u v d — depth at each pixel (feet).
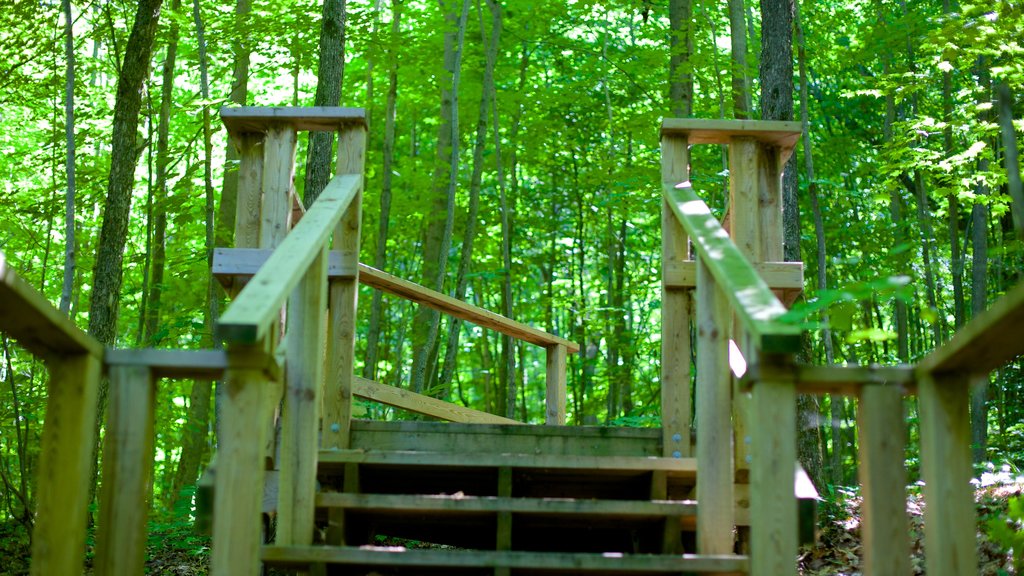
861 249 43.96
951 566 8.69
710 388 10.61
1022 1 24.73
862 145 51.98
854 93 30.37
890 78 30.32
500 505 10.68
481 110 38.91
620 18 50.14
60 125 29.91
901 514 8.73
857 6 49.85
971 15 26.37
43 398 23.72
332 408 13.10
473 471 12.28
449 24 43.34
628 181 36.58
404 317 51.80
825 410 45.75
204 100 27.94
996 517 12.53
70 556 8.73
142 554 9.02
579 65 50.67
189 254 36.01
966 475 8.92
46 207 29.17
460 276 37.68
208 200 29.09
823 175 50.42
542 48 51.37
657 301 48.80
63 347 8.87
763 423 8.34
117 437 9.09
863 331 9.04
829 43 45.44
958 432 8.99
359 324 56.54
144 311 30.78
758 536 8.19
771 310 8.27
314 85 51.26
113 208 22.81
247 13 32.45
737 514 12.34
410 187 51.21
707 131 13.43
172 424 38.37
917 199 46.34
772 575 8.09
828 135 51.37
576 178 50.98
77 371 8.96
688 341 13.21
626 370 47.14
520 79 50.49
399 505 10.69
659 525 11.34
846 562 16.52
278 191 13.47
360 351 59.36
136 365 9.21
